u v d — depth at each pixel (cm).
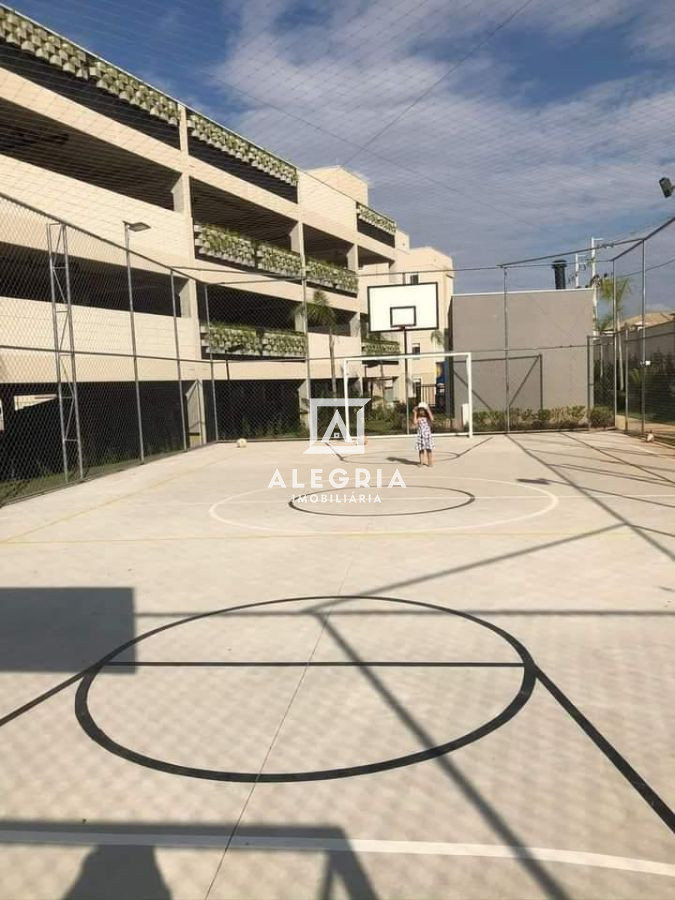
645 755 306
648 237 1540
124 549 755
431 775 296
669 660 406
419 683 388
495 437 2045
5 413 1814
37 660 446
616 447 1652
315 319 2795
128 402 2209
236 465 1566
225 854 252
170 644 466
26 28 1506
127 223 1524
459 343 2417
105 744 334
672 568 595
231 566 664
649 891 226
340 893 230
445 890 230
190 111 2116
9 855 257
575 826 260
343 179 3453
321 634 471
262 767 308
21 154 1855
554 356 2372
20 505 1084
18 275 1877
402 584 580
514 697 366
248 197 2422
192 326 2092
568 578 577
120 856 253
